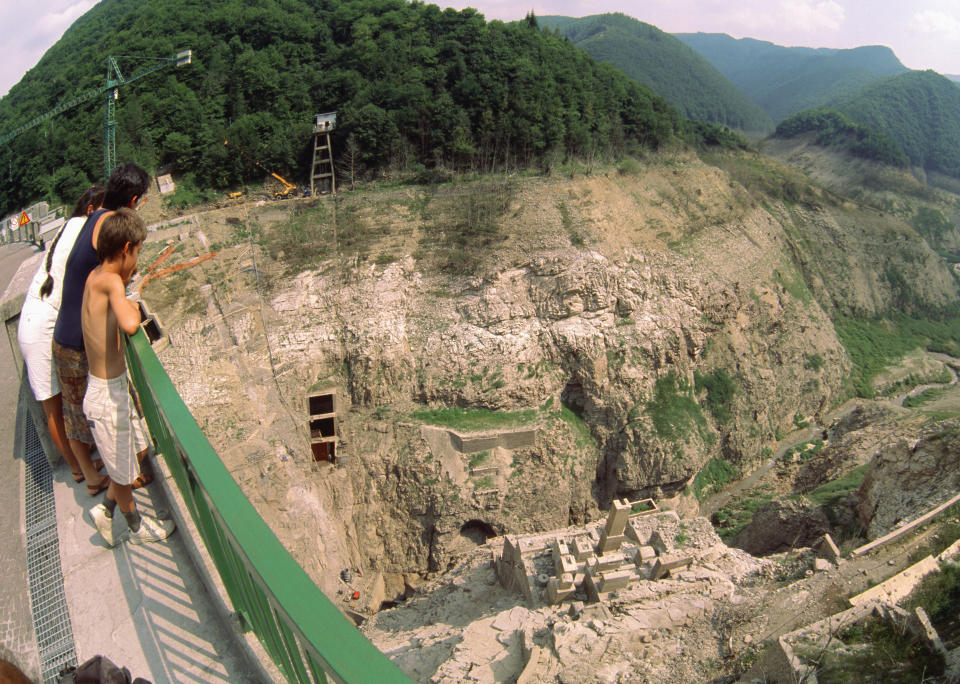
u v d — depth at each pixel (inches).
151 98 2930.6
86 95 2906.0
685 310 2571.4
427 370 2272.4
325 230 2518.5
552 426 2278.5
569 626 987.9
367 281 2375.7
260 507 1903.3
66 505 310.5
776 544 1690.5
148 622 240.4
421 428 2191.2
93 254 260.1
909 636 813.2
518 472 2213.3
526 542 1352.1
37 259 1386.6
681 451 2340.1
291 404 2143.2
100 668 185.3
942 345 3880.4
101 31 4237.2
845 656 795.4
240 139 2859.3
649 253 2642.7
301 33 3408.0
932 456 1386.6
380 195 2733.8
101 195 345.7
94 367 243.8
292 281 2326.5
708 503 2566.4
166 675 219.5
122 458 253.9
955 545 1006.4
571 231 2571.4
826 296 3823.8
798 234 3927.2
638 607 1031.6
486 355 2297.0
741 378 2741.1
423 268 2453.2
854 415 2482.8
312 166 2891.2
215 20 3385.8
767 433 2810.0
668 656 938.1
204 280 2261.3
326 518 2012.8
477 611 1390.3
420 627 1432.1
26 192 2672.2
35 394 298.7
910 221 5433.1
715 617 1005.8
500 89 2994.6
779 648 830.5
